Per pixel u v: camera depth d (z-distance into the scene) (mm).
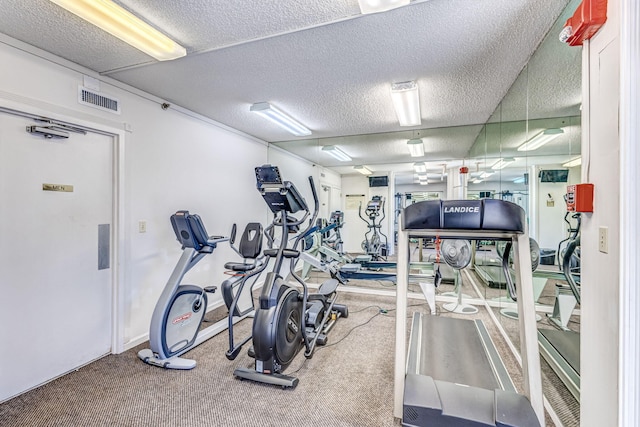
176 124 3316
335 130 4258
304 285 2453
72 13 1725
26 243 2100
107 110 2588
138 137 2875
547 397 1888
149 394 2053
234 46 2082
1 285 1976
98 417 1815
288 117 3654
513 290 1775
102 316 2592
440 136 4395
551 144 1999
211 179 3865
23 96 2053
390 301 4266
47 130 2176
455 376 2014
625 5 937
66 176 2338
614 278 1015
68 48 2145
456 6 1638
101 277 2586
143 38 1895
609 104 1049
